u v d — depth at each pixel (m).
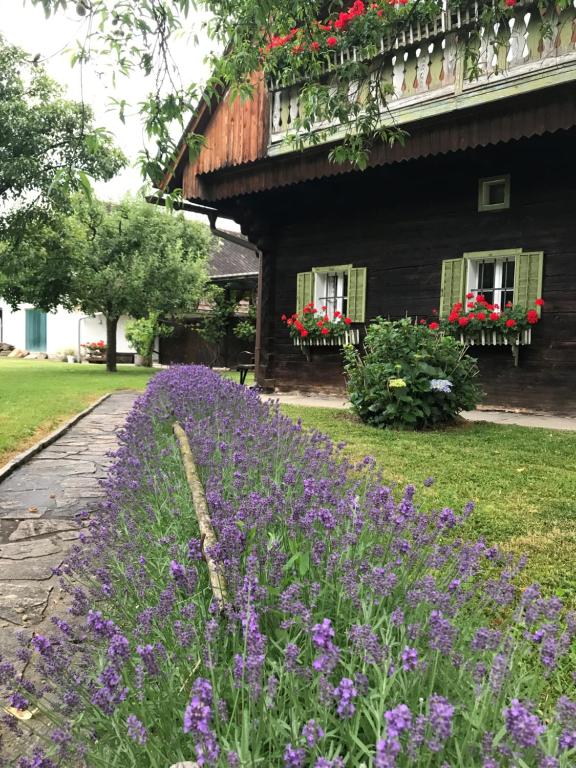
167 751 1.35
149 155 3.18
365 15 4.72
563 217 7.88
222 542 1.98
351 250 10.16
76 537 3.58
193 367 11.10
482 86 7.12
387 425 6.94
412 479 4.41
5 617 2.53
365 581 1.74
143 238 17.11
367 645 1.33
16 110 12.80
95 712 1.46
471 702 1.32
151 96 3.11
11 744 1.75
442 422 7.07
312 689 1.38
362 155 4.39
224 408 5.32
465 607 2.00
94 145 2.95
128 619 1.99
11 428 6.93
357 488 3.22
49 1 2.69
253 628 1.43
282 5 4.27
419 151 7.73
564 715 1.21
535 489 4.17
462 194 8.82
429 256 9.20
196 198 10.27
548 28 5.62
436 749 1.04
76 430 7.47
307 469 3.20
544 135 7.28
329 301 10.81
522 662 1.66
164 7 2.96
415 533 2.23
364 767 1.13
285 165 9.20
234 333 21.94
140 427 4.86
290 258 11.08
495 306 8.38
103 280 16.62
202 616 1.76
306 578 1.92
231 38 3.93
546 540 3.17
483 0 4.77
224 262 28.09
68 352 26.66
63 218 15.56
